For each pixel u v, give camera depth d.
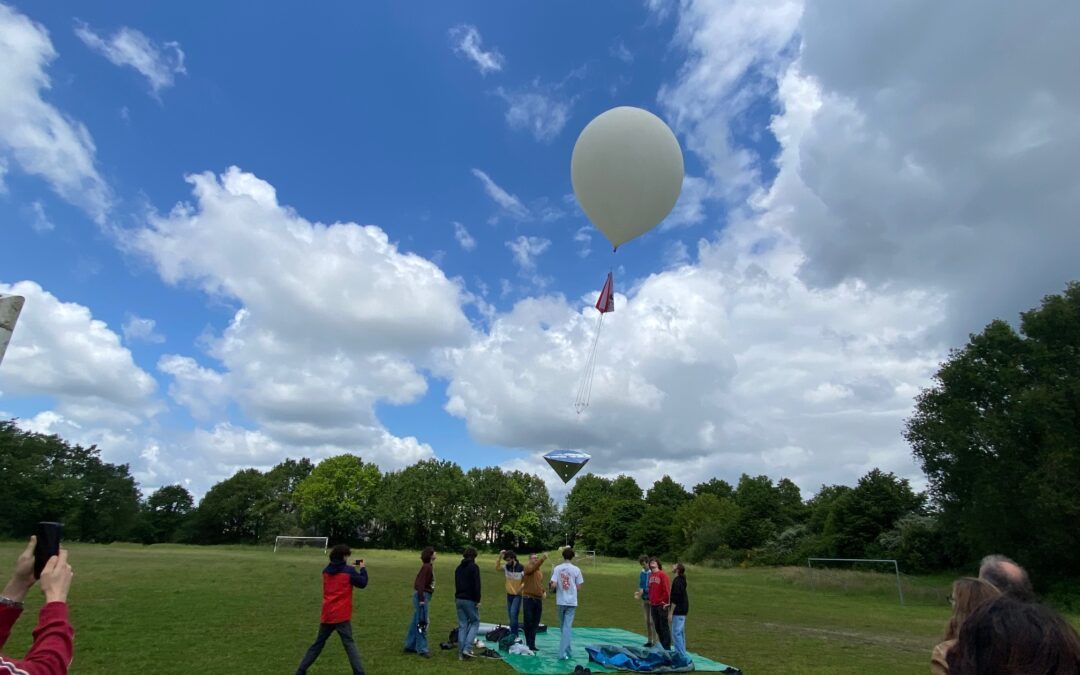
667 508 92.06
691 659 11.74
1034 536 34.84
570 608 11.61
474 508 96.25
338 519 90.94
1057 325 36.28
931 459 40.34
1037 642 1.63
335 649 11.72
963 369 39.56
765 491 84.31
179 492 103.38
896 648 15.07
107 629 12.67
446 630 14.74
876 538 56.19
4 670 1.72
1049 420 33.84
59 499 76.19
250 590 20.27
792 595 32.50
